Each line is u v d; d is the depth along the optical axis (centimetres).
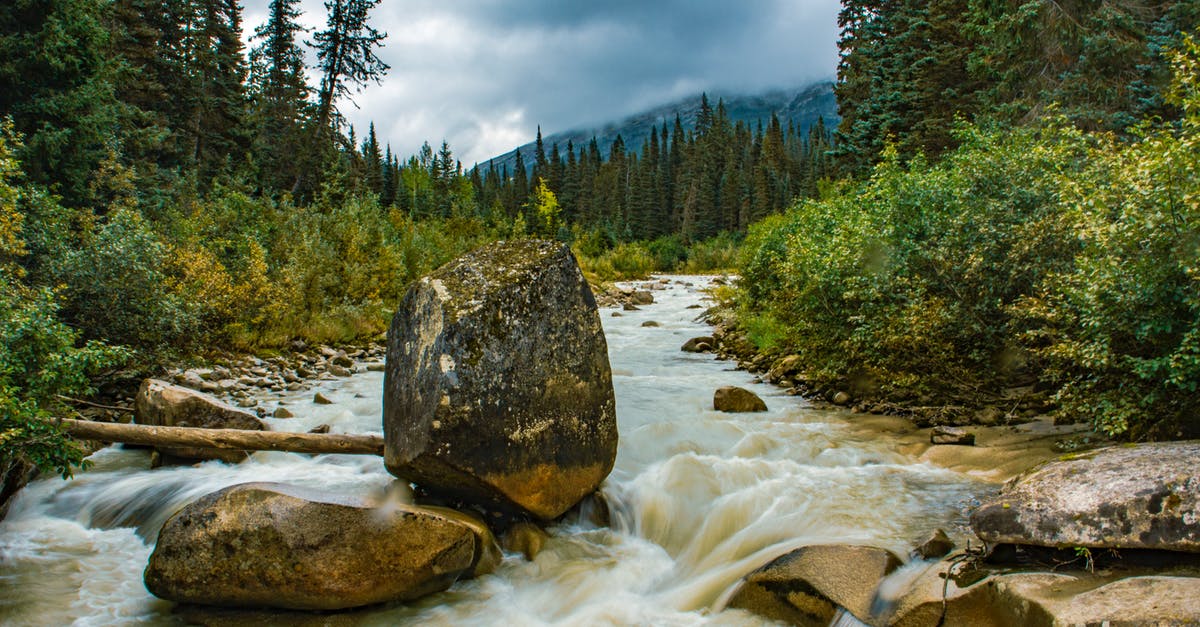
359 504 420
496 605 423
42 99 1334
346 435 600
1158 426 494
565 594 438
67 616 409
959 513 491
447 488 480
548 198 7131
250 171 2820
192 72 2791
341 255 1862
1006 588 329
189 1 2917
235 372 1139
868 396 902
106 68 1544
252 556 396
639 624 403
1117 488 355
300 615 402
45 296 569
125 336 938
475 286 485
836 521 488
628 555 491
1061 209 674
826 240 1026
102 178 1464
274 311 1370
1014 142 861
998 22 1434
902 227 826
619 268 4619
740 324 1645
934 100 2009
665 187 9225
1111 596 296
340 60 3400
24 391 494
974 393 788
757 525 504
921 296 773
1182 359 450
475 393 454
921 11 2081
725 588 430
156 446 665
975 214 752
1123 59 1309
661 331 1861
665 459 654
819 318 945
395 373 498
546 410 491
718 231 7744
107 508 572
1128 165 493
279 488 432
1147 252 462
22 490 581
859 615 362
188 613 410
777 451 670
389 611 411
